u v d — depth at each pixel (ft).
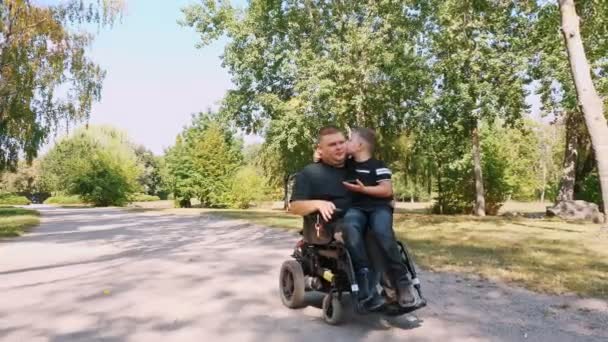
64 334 15.31
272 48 84.79
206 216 82.38
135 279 24.47
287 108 77.25
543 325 15.98
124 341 14.55
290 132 76.74
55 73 76.69
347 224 15.44
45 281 24.32
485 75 73.20
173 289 21.90
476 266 27.02
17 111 78.18
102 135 226.58
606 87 68.90
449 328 15.66
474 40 72.95
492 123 76.54
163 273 26.14
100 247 39.01
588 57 69.26
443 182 92.07
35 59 70.38
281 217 74.13
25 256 33.83
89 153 167.02
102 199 155.94
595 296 19.98
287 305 18.57
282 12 85.87
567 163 79.30
